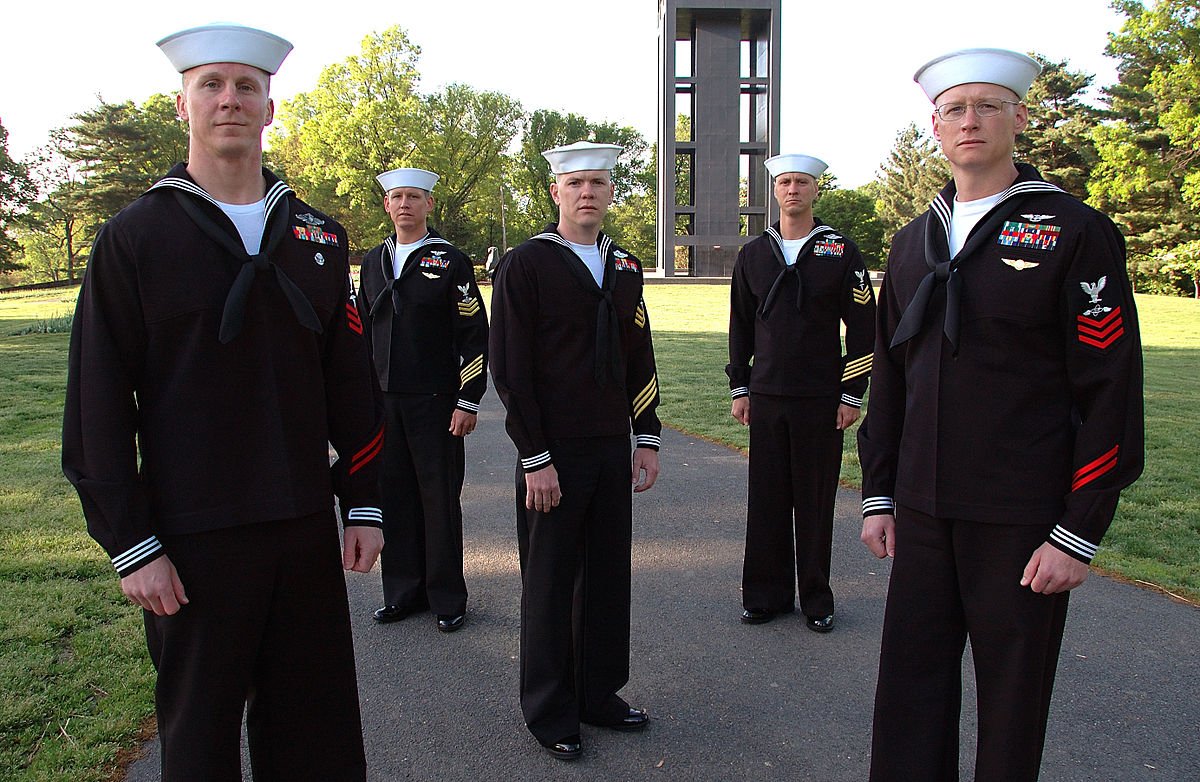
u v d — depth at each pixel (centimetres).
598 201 326
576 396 323
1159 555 520
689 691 365
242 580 211
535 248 322
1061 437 229
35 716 327
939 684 249
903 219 6919
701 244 4588
